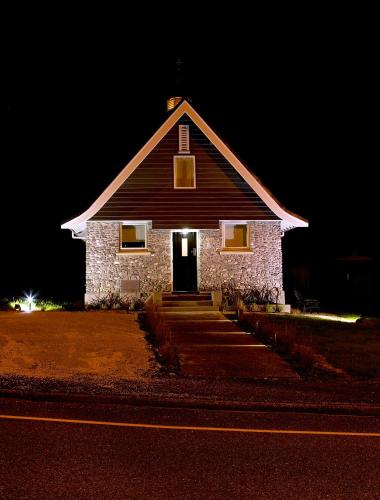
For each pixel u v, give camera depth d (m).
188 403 9.68
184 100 22.84
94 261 22.78
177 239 23.52
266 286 23.08
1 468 6.32
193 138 23.09
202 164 23.05
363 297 29.36
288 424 8.69
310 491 5.84
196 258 23.39
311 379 11.91
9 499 5.46
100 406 9.49
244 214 23.00
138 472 6.30
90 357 12.97
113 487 5.83
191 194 22.94
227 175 23.08
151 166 22.94
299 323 19.44
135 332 16.23
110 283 22.80
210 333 16.83
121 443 7.39
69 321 17.05
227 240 23.39
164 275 22.92
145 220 22.77
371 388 11.17
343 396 10.38
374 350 14.91
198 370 12.44
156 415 9.02
